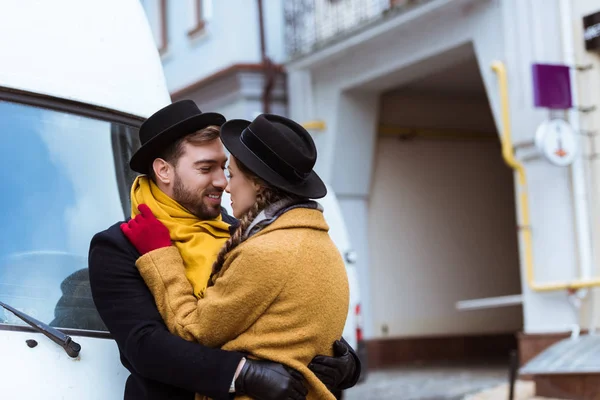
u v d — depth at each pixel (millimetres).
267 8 14586
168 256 2893
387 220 14336
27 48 3570
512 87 10430
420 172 14672
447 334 14688
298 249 2777
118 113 3807
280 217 2850
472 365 13578
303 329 2766
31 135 3541
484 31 10836
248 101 14234
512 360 7188
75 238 3545
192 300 2850
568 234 9922
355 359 3029
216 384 2705
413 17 11578
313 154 2920
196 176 3051
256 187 2896
